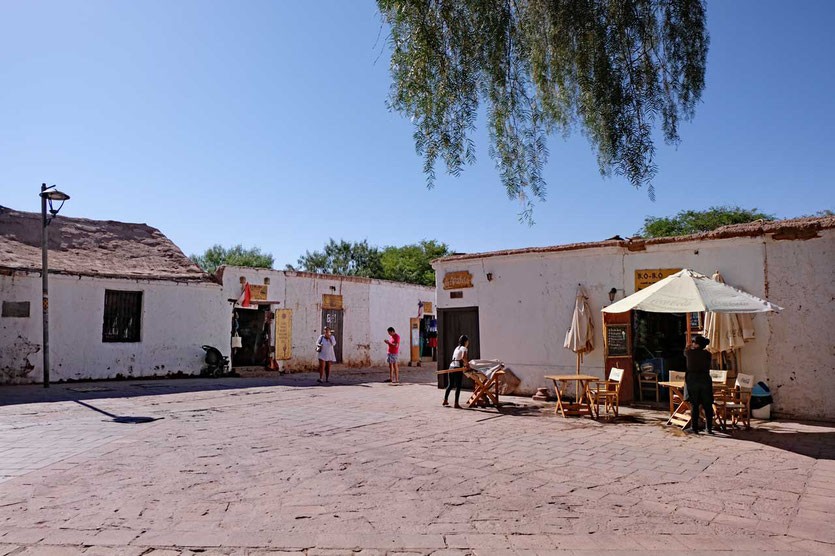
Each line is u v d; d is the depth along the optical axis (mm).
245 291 19281
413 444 7297
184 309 17766
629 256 11492
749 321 9703
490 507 4715
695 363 8289
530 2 6191
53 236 17438
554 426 8836
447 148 5770
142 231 20234
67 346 15211
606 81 5859
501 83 5934
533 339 12773
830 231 9273
